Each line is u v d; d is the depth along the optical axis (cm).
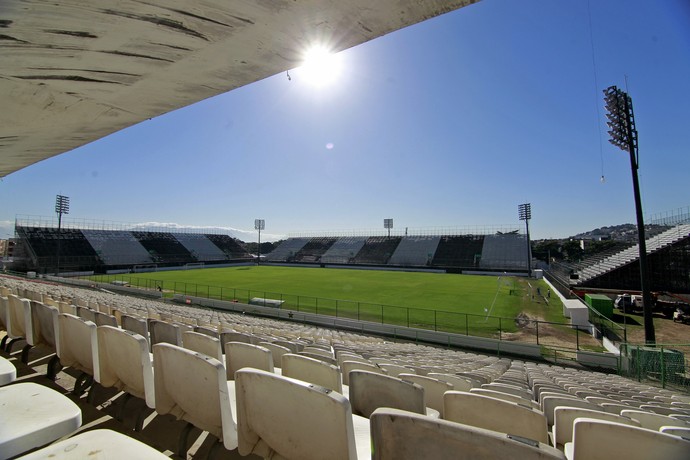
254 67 305
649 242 3509
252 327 1122
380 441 142
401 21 230
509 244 6216
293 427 181
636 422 284
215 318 1453
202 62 291
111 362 283
